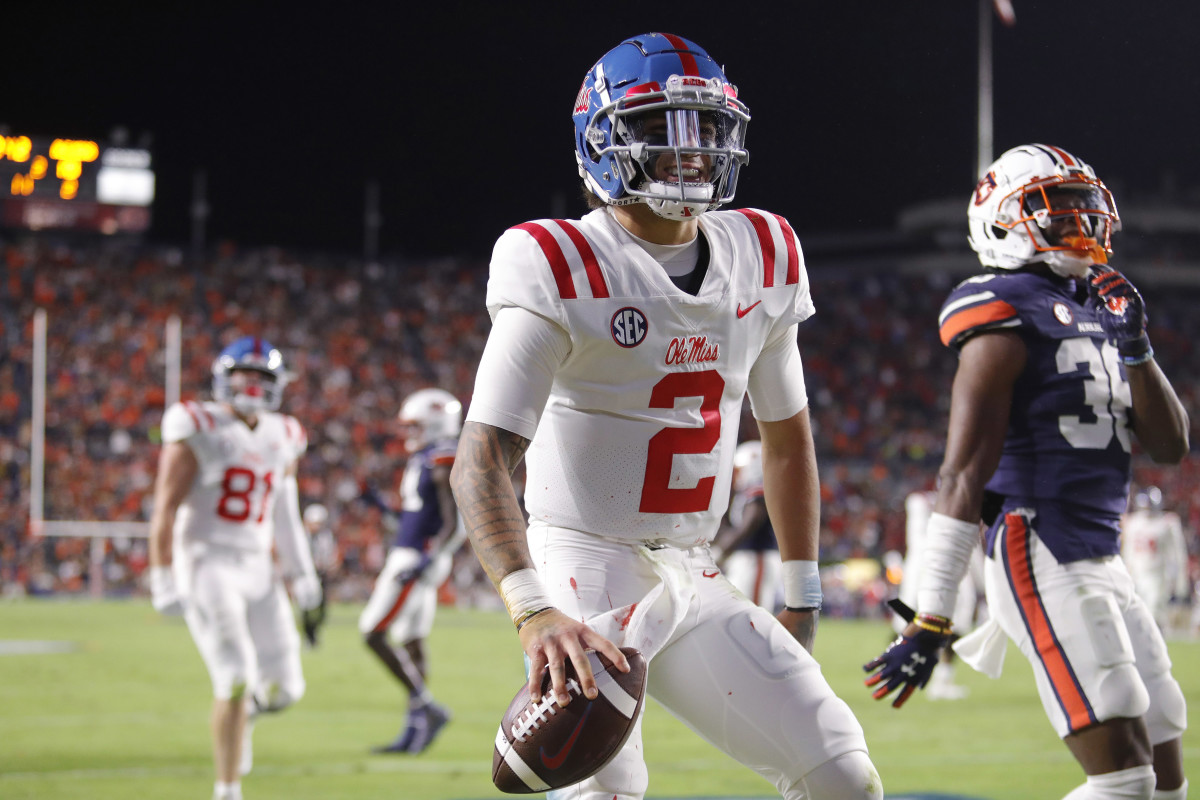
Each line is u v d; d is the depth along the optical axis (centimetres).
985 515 489
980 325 477
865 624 2847
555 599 377
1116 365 482
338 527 3525
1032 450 476
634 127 364
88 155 5003
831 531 3575
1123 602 472
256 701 775
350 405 4078
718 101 364
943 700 1302
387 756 936
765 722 365
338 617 2708
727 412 388
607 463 375
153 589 757
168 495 757
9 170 4925
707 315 371
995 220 503
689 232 378
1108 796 454
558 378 373
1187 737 1020
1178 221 4866
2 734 1000
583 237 363
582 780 343
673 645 382
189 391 3925
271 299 4553
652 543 384
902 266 5372
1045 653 468
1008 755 931
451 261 5106
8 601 3127
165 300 4359
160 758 891
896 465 4022
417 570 1015
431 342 4572
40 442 3134
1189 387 4450
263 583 785
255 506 785
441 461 1048
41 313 3134
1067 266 492
